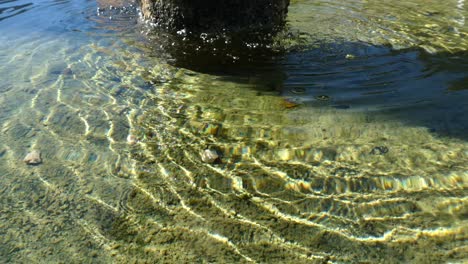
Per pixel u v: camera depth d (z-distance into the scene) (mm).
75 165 1163
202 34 2139
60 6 2756
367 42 2014
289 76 1690
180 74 1732
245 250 872
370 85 1580
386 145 1205
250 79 1677
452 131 1255
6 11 2680
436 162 1120
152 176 1110
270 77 1688
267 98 1512
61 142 1271
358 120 1339
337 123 1328
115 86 1625
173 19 2176
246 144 1239
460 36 2059
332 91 1545
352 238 894
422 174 1077
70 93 1569
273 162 1155
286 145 1227
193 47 2020
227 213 977
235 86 1617
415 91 1517
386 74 1667
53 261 852
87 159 1188
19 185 1087
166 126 1343
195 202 1014
